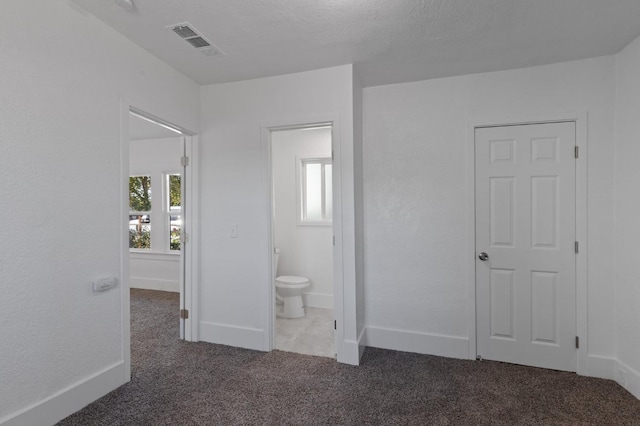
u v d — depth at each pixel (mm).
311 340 2922
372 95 2791
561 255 2324
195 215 2818
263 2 1687
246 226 2719
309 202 4195
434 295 2631
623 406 1883
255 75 2617
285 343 2848
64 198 1733
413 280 2684
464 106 2553
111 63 1989
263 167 2666
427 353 2631
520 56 2250
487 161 2500
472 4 1695
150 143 4785
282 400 1943
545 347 2369
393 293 2734
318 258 3990
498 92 2473
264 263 2662
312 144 4012
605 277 2217
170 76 2475
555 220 2344
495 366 2396
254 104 2684
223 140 2783
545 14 1776
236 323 2752
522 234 2418
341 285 2449
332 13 1780
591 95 2250
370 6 1717
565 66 2316
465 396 1989
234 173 2750
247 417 1780
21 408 1548
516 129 2432
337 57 2301
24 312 1556
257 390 2053
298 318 3562
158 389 2059
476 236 2529
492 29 1930
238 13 1788
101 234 1946
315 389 2068
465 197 2557
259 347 2672
